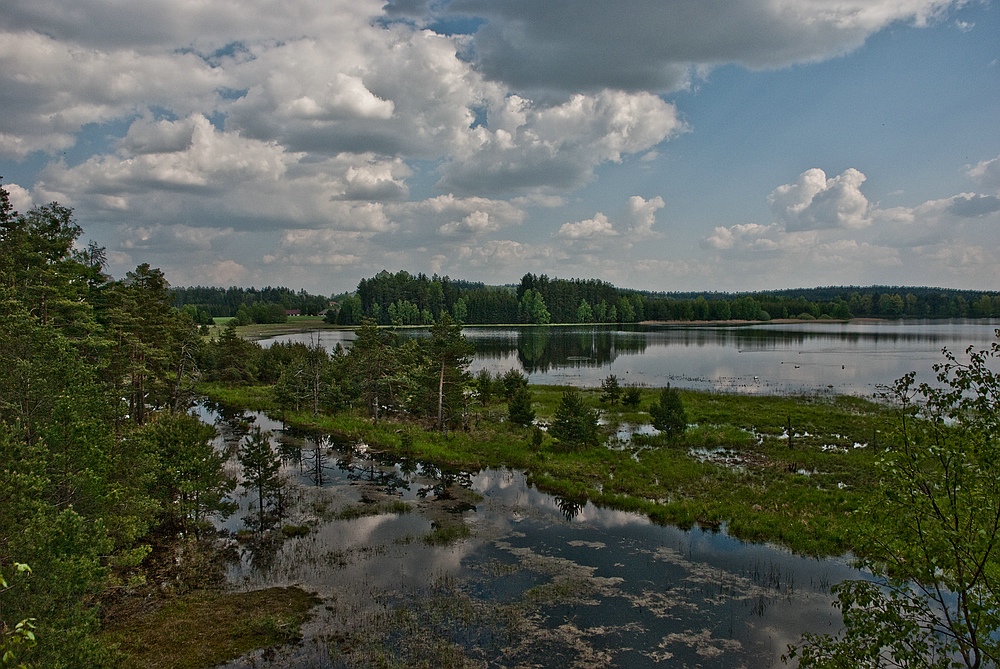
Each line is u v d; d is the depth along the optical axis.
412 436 43.28
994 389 8.41
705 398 60.78
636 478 32.94
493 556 23.38
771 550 23.75
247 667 16.02
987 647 8.05
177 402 52.41
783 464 35.38
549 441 42.03
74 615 12.20
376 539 25.23
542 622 18.33
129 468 19.55
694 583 20.91
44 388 16.27
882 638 8.93
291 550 24.02
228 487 27.70
